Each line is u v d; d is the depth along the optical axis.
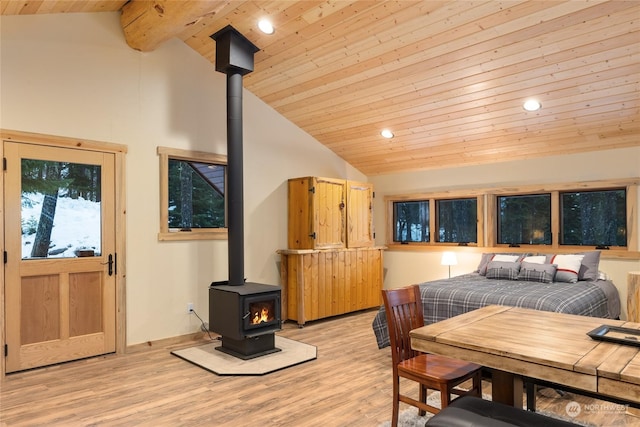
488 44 3.64
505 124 4.72
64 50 3.96
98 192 4.14
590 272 4.43
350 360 3.95
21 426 2.66
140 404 2.99
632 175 4.57
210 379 3.48
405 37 3.81
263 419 2.75
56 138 3.87
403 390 3.22
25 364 3.67
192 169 4.96
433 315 3.81
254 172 5.46
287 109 5.60
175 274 4.67
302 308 5.30
